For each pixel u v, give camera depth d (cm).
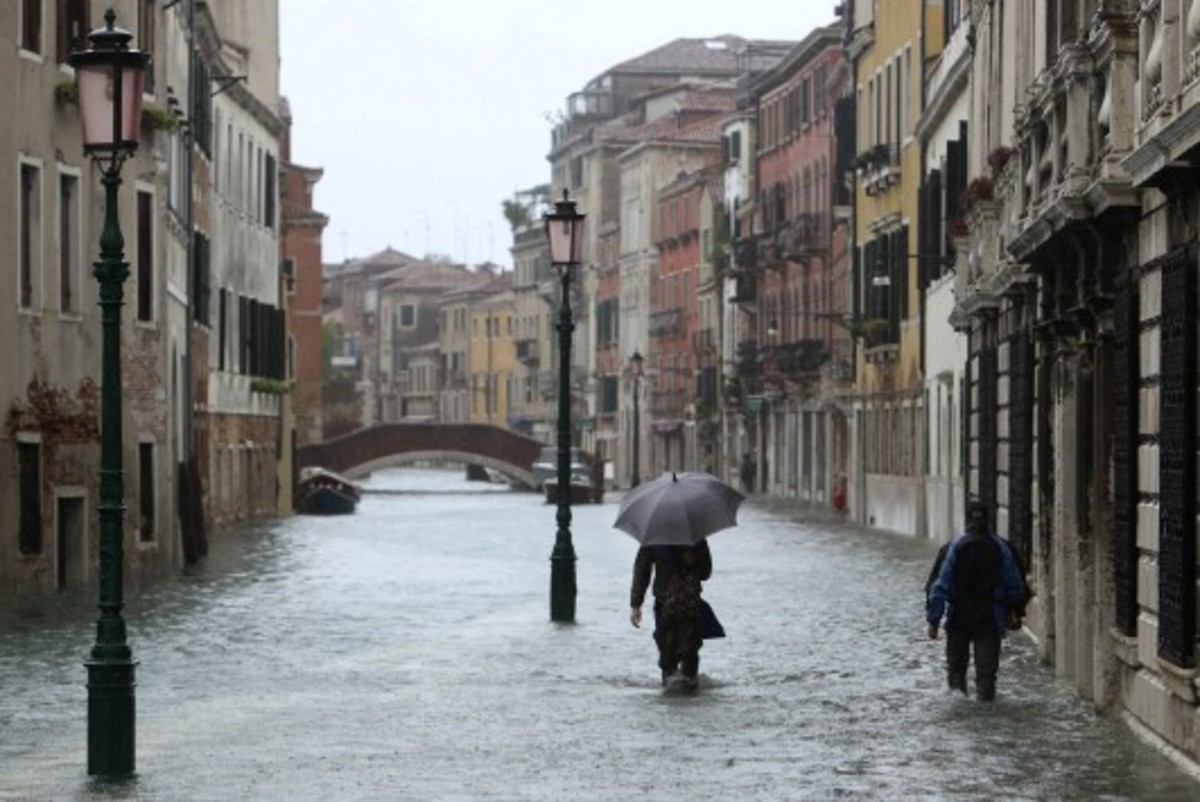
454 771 1931
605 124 16712
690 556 2569
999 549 2427
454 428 12862
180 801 1777
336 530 7319
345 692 2534
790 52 10269
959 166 4812
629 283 15212
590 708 2377
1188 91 1814
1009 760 1986
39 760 2006
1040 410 2839
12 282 4097
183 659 2909
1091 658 2436
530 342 18938
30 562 4175
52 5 4228
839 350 8538
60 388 4278
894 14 7012
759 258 10806
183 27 6084
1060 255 2533
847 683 2603
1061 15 2628
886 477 7162
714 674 2709
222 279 7356
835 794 1802
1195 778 1861
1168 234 1958
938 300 5919
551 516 8825
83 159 4366
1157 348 2014
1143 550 2092
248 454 8075
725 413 12162
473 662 2862
